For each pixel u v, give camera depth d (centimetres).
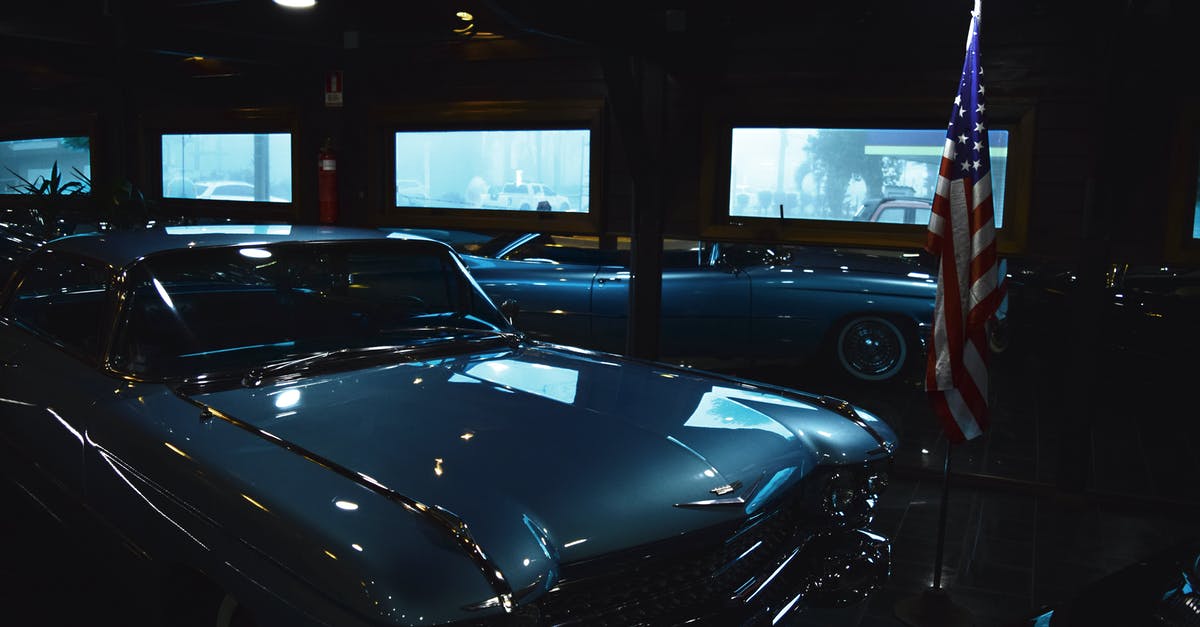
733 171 539
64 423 285
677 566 225
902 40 493
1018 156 476
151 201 727
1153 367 712
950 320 339
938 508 464
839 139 518
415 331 337
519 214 597
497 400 271
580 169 582
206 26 614
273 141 683
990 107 475
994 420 647
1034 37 466
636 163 526
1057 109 466
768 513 247
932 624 332
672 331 699
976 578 381
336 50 632
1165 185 450
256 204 692
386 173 635
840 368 718
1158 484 515
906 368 702
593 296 692
